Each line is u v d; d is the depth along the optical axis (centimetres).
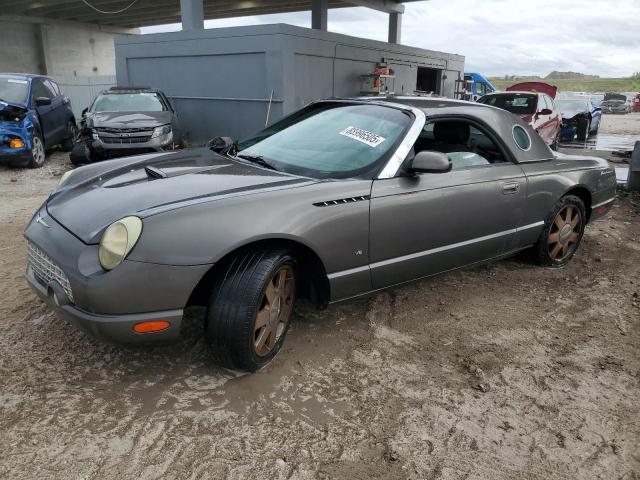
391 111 378
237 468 232
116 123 1005
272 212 286
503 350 342
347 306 395
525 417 276
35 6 2367
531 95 1347
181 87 1414
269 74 1261
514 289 441
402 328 366
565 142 1725
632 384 309
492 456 247
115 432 251
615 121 2936
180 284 262
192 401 277
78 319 264
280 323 312
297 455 242
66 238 278
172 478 225
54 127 1159
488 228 400
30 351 317
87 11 2520
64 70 2839
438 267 378
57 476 223
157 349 325
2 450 237
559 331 371
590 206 500
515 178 414
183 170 333
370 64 1612
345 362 320
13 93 1062
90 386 286
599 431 267
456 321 380
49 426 254
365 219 322
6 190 828
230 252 278
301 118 415
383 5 2122
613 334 369
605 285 455
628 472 240
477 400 288
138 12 2505
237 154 387
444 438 258
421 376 309
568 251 495
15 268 450
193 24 1383
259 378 300
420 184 349
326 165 346
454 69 2145
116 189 306
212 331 279
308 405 278
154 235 259
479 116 407
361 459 241
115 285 254
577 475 237
